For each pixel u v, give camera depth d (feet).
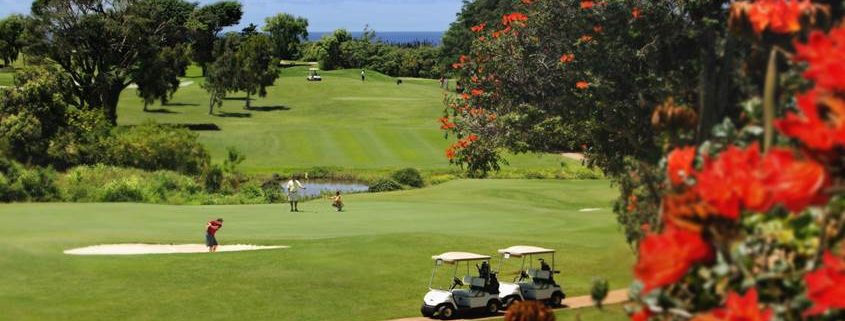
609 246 83.92
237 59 351.46
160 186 174.60
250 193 181.06
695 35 37.99
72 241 96.68
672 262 10.84
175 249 96.37
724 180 10.65
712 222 10.89
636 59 50.47
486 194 162.81
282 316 72.54
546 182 182.29
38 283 79.25
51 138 189.88
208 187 190.70
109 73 280.31
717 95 23.36
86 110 203.00
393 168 225.56
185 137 200.64
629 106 48.44
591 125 56.39
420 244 95.55
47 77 194.18
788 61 14.61
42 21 267.39
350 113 352.08
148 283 80.33
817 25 13.46
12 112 188.34
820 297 9.78
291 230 110.11
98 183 176.86
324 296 77.87
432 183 202.28
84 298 75.36
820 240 11.56
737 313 10.78
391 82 465.47
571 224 116.47
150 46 286.25
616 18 50.49
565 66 61.31
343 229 111.75
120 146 194.39
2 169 169.68
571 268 86.07
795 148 12.26
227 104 374.02
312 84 433.48
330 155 245.04
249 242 98.73
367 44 532.32
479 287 74.79
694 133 18.88
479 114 76.69
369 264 87.71
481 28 81.41
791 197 10.48
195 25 321.93
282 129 281.33
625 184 27.35
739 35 14.19
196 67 538.88
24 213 126.21
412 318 73.41
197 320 70.64
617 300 55.72
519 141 73.41
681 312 12.46
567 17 63.77
